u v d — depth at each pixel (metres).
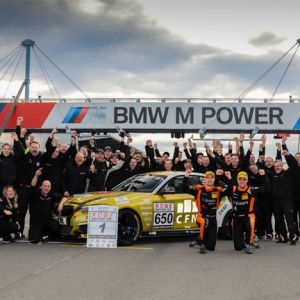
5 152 9.98
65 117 21.52
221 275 6.70
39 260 7.69
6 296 5.38
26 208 10.27
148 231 9.75
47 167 10.55
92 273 6.70
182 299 5.36
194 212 10.41
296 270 7.12
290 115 20.95
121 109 21.41
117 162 12.15
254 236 9.50
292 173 10.58
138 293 5.61
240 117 21.00
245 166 11.17
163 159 13.09
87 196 9.86
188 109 21.19
